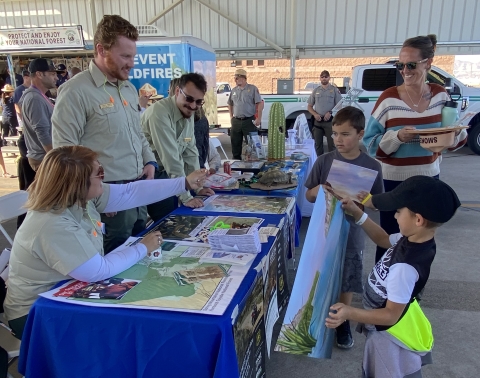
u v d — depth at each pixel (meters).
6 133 8.26
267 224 2.00
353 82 8.05
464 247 3.71
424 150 2.17
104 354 1.30
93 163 1.49
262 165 3.46
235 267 1.53
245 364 1.38
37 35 7.91
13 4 10.59
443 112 2.12
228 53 10.16
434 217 1.21
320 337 1.38
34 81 3.50
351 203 1.66
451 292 2.91
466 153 8.08
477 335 2.43
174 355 1.23
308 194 2.23
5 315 1.61
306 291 1.41
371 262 3.42
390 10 9.20
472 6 8.91
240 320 1.30
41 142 3.48
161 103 2.49
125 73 2.03
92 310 1.27
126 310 1.27
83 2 10.24
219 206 2.35
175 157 2.47
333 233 1.50
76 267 1.41
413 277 1.26
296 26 9.62
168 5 10.05
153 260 1.62
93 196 1.53
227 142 10.45
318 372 2.16
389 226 2.23
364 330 1.55
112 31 1.90
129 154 2.15
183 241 1.82
